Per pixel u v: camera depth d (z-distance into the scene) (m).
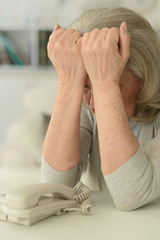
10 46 4.24
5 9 4.24
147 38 0.87
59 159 0.92
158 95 0.92
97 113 0.82
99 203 0.89
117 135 0.80
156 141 0.88
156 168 0.83
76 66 0.87
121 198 0.81
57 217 0.77
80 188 0.91
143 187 0.81
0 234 0.67
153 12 4.06
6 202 0.73
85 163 1.06
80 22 0.89
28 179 1.89
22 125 2.26
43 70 4.23
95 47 0.80
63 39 0.86
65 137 0.91
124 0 4.07
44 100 2.44
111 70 0.81
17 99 4.25
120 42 0.81
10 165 2.14
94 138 1.07
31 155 2.17
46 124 2.31
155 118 0.98
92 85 0.84
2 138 4.26
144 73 0.87
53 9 4.20
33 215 0.71
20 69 4.22
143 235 0.67
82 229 0.70
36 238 0.65
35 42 4.23
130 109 0.91
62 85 0.90
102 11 0.89
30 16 4.22
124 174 0.80
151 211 0.82
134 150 0.80
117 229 0.70
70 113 0.90
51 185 0.79
